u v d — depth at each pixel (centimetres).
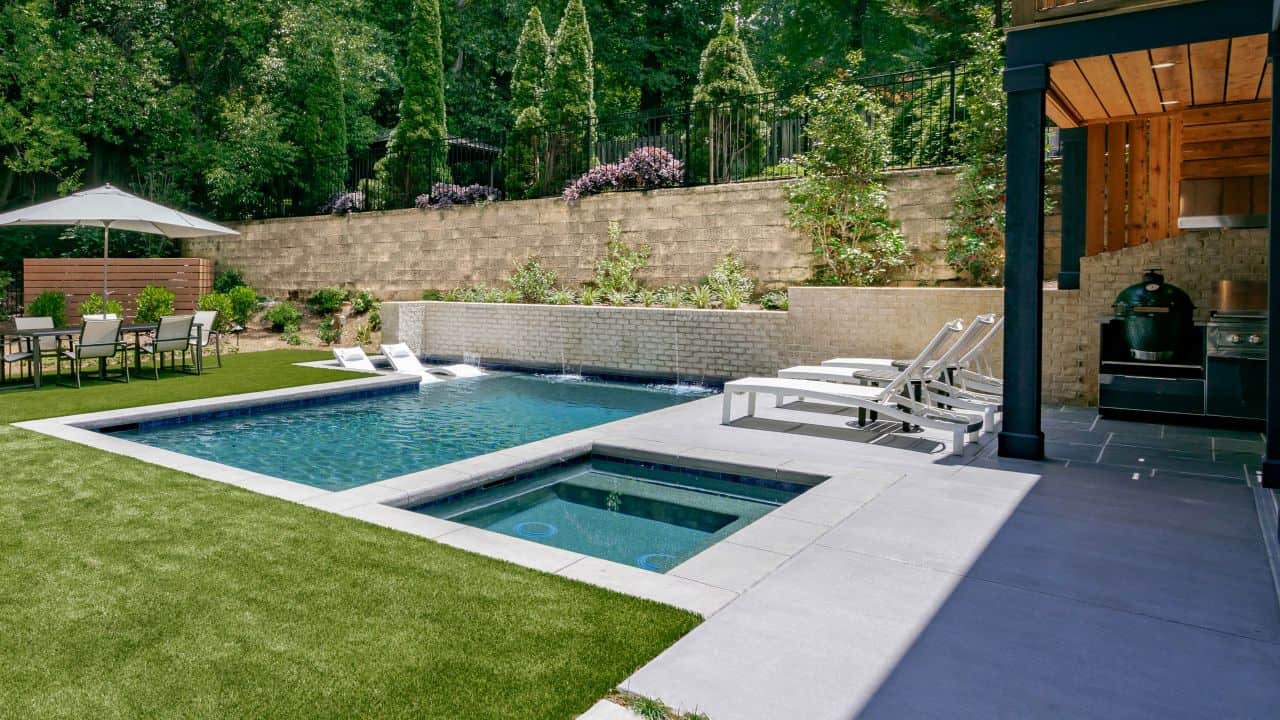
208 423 845
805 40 2845
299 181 2064
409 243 1736
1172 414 741
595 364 1267
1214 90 725
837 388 701
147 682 254
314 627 294
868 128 1189
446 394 1075
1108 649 284
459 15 2705
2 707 238
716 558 376
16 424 722
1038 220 577
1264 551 388
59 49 1802
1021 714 239
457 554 378
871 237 1197
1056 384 871
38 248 1973
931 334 963
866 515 447
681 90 2870
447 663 266
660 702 242
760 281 1319
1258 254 791
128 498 475
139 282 1781
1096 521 437
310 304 1838
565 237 1530
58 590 330
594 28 2705
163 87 2064
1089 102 772
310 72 2086
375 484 512
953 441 611
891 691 252
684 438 671
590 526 504
